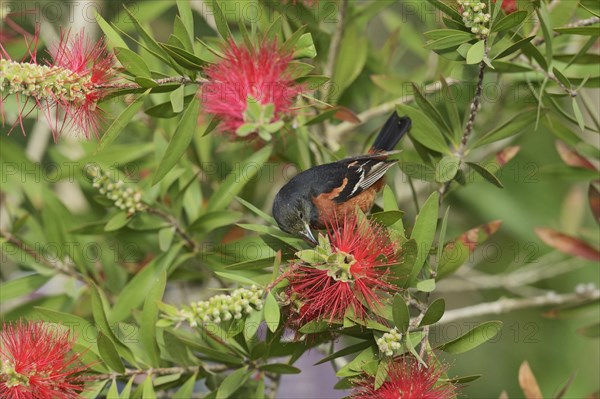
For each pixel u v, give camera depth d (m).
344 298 7.96
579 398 14.39
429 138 9.35
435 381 7.77
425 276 8.69
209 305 7.58
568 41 10.24
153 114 8.83
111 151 11.27
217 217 10.37
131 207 10.19
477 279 13.29
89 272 11.09
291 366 9.05
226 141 10.88
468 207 14.62
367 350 8.05
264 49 8.48
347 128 11.93
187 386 8.90
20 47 11.26
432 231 8.30
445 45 8.41
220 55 8.59
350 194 10.02
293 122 9.95
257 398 9.06
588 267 15.06
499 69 9.57
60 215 10.80
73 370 8.13
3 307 11.30
